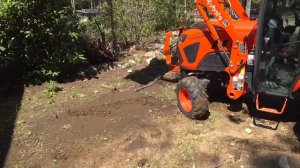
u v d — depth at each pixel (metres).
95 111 6.53
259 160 5.02
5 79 7.79
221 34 5.89
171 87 7.35
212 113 6.19
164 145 5.44
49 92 7.30
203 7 5.79
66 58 7.71
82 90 7.43
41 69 7.71
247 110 6.25
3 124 6.27
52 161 5.27
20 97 7.21
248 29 5.78
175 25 10.87
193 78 5.98
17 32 7.46
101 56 8.80
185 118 6.09
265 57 5.39
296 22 5.12
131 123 6.06
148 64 8.65
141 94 7.13
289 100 5.83
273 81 5.44
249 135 5.56
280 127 5.73
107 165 5.12
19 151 5.53
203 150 5.27
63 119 6.32
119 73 8.26
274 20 5.25
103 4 9.88
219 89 6.77
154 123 6.02
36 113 6.59
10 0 7.08
